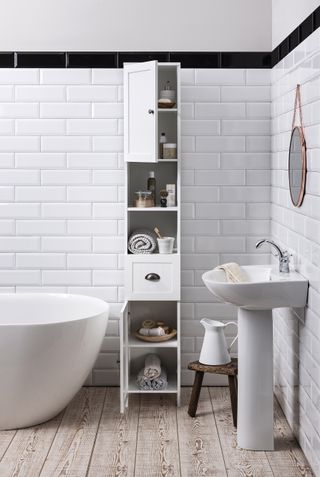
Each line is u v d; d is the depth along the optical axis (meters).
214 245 4.53
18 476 3.30
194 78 4.43
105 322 4.01
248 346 3.59
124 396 4.12
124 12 4.40
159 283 4.24
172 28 4.41
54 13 4.39
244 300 3.42
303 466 3.41
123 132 4.45
